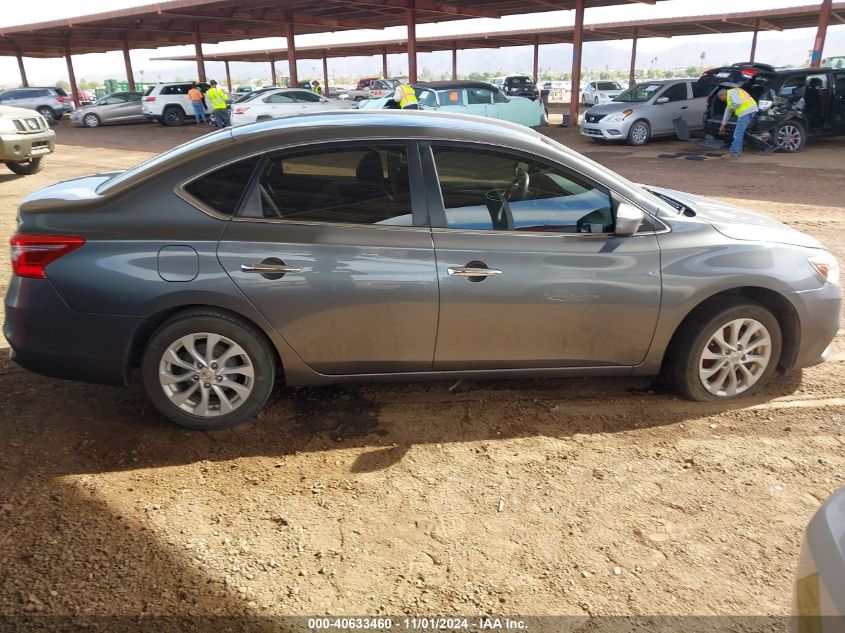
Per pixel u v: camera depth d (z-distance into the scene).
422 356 3.39
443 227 3.27
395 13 25.94
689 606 2.32
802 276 3.63
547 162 3.36
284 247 3.14
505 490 2.97
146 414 3.58
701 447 3.33
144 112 25.81
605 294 3.38
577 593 2.38
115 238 3.08
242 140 3.22
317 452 3.26
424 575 2.46
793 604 1.57
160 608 2.26
